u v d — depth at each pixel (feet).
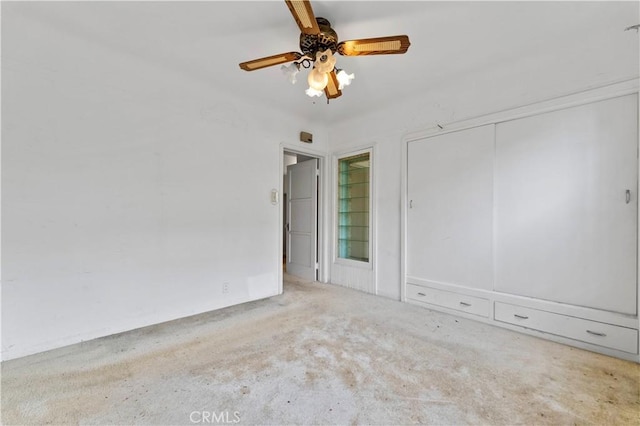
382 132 11.77
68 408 4.90
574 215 7.27
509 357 6.66
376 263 11.93
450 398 5.19
